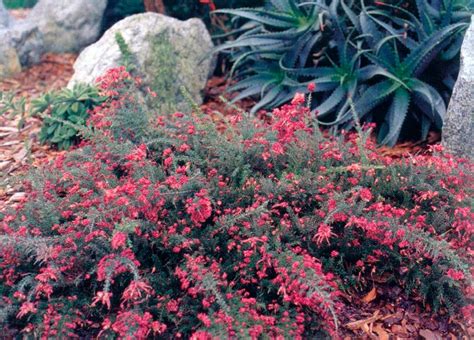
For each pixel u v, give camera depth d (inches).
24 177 75.7
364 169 71.7
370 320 67.7
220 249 67.4
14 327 63.7
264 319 59.9
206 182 69.6
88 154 79.7
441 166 70.4
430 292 68.4
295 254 63.2
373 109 103.6
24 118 100.7
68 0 141.0
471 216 66.8
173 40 110.3
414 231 64.4
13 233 63.1
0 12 137.4
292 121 72.6
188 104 86.0
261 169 74.7
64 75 131.8
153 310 62.9
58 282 62.7
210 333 57.0
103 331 62.6
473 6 102.7
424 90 94.3
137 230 63.0
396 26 107.0
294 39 105.7
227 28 128.5
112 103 82.4
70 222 66.1
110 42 105.6
